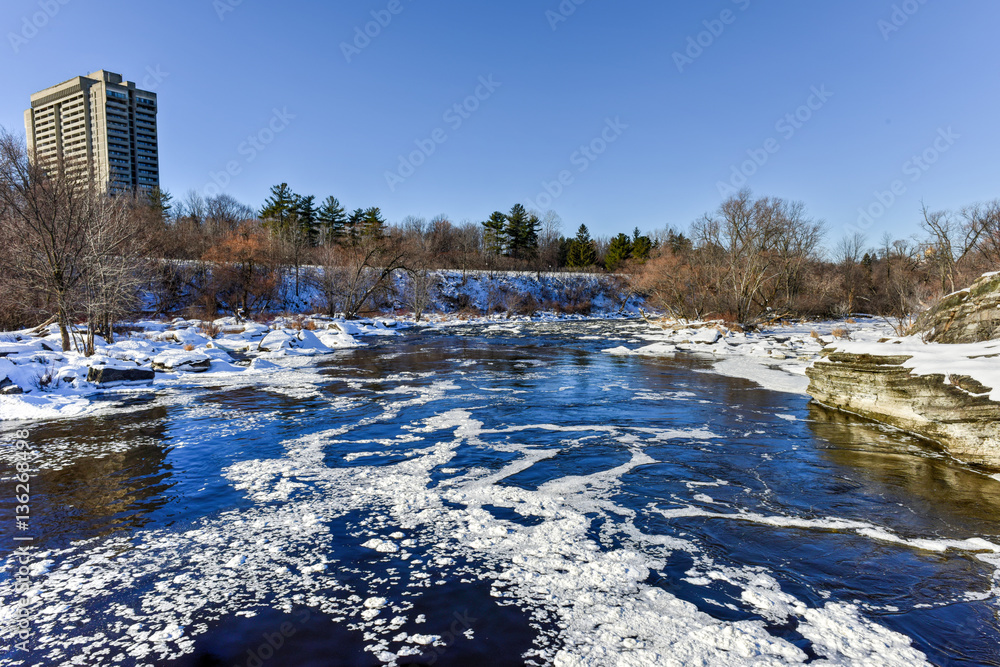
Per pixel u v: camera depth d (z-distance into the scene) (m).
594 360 24.33
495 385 17.14
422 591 4.95
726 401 14.53
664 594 4.91
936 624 4.50
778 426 11.67
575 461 9.18
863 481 8.19
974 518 6.80
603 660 3.95
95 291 20.53
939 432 9.99
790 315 49.56
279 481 8.08
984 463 8.70
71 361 16.78
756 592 4.95
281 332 28.05
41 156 20.91
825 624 4.46
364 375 19.38
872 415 12.17
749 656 4.01
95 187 21.03
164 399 14.62
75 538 6.12
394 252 49.38
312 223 74.00
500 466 8.88
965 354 10.06
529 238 83.00
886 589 5.09
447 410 13.26
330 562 5.52
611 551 5.81
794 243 51.56
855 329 37.53
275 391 15.93
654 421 12.16
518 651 4.07
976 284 11.66
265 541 6.02
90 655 4.04
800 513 6.97
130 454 9.48
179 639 4.23
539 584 5.09
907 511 7.04
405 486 7.85
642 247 81.00
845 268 62.38
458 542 6.01
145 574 5.29
